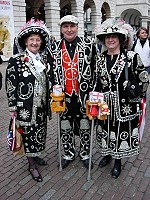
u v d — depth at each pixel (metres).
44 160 3.54
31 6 21.84
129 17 31.59
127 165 3.41
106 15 27.67
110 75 2.76
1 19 13.59
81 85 3.00
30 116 2.93
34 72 2.86
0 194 2.87
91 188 2.95
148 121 5.03
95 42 2.84
